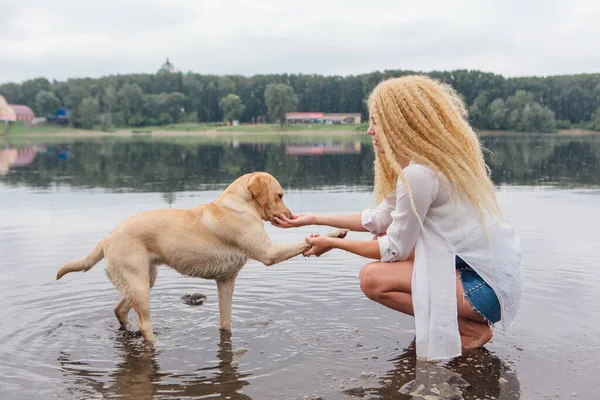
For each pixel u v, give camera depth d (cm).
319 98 9012
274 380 326
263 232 424
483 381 319
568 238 664
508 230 365
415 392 303
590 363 341
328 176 1393
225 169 1634
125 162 1984
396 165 351
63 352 376
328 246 391
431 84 365
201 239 420
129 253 411
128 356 369
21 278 530
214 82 9700
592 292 467
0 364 354
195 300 486
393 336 394
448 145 348
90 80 9562
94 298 486
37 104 8725
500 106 5797
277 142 3988
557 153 2403
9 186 1246
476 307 351
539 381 318
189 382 326
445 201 349
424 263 350
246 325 422
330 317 434
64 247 639
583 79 6431
